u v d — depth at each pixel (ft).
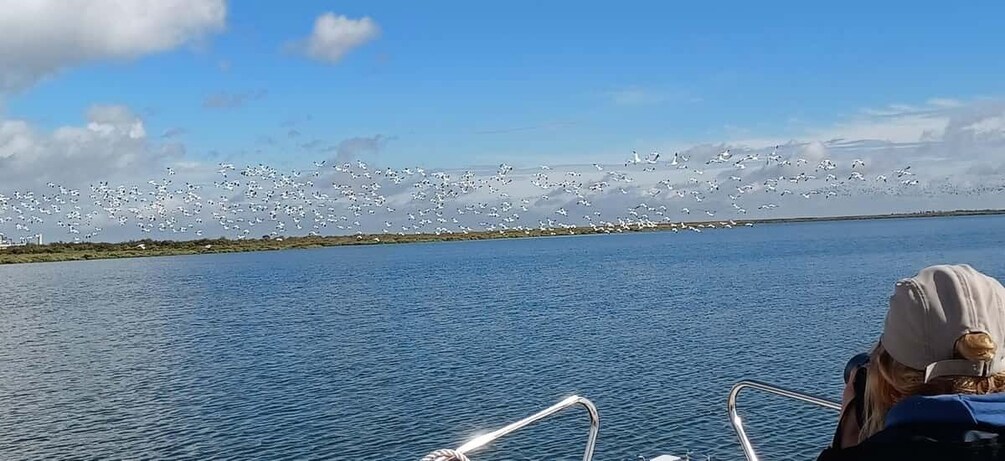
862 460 10.55
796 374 113.70
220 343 168.86
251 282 360.69
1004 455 9.93
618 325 167.02
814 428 83.20
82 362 152.87
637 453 77.97
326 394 113.29
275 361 142.92
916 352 10.42
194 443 92.48
